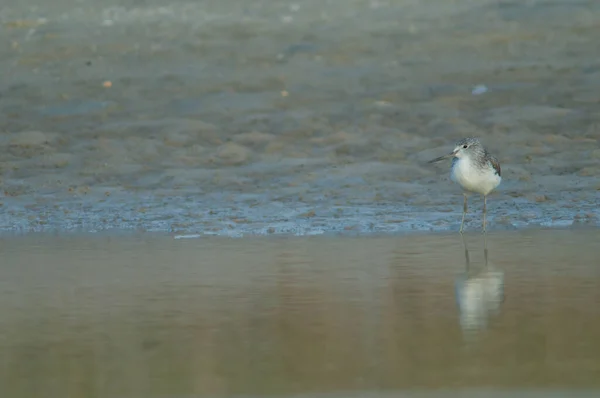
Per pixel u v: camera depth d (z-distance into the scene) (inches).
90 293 453.1
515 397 307.6
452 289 446.9
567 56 959.6
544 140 780.0
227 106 862.5
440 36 1019.3
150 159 764.6
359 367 338.6
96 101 883.4
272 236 588.7
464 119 824.9
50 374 339.6
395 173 723.4
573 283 453.7
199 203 672.4
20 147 793.6
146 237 591.8
